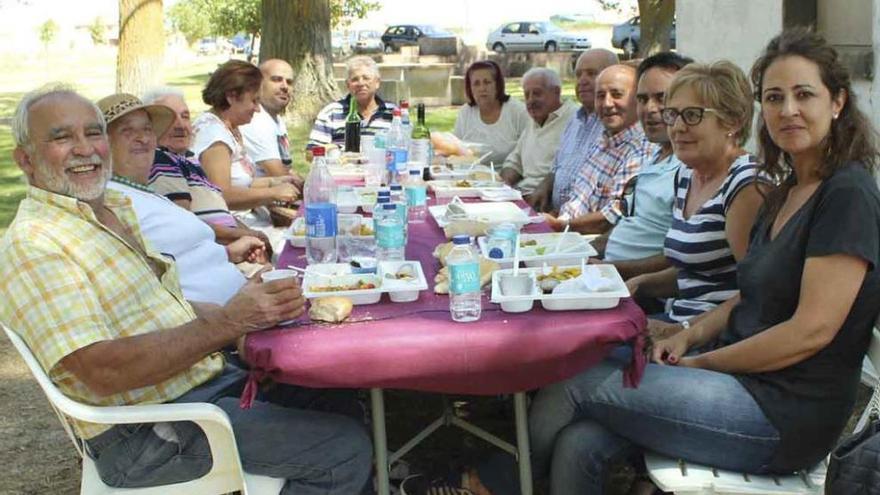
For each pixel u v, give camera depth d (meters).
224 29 25.05
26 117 2.34
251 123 5.48
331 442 2.40
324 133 6.42
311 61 13.50
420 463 3.36
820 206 2.27
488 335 2.28
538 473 2.71
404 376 2.27
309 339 2.27
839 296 2.20
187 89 21.17
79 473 3.42
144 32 13.09
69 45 50.16
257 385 2.33
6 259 2.24
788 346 2.26
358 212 3.96
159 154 3.88
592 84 4.88
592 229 4.20
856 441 2.02
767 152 2.49
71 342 2.16
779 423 2.30
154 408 2.21
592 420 2.50
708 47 7.02
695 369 2.43
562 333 2.29
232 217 4.18
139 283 2.45
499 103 6.29
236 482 2.35
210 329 2.24
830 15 5.54
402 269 2.74
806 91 2.27
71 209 2.36
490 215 3.68
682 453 2.38
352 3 22.81
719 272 2.88
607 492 3.04
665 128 3.58
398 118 5.41
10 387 4.35
